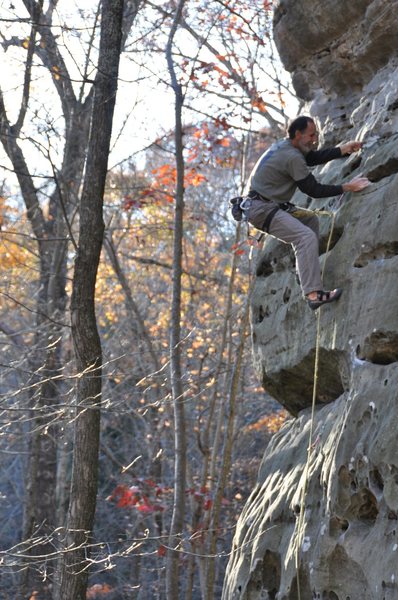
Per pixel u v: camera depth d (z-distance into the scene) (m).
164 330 19.36
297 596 6.20
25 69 11.07
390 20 6.86
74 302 7.17
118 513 19.50
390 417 5.41
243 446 19.67
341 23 7.38
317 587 5.88
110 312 19.77
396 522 5.23
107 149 7.31
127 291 14.88
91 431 7.03
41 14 9.60
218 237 20.77
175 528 10.05
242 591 6.89
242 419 18.25
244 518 7.43
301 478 6.61
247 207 6.52
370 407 5.69
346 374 6.39
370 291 6.09
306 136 6.52
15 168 14.33
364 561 5.39
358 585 5.56
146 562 18.67
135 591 16.42
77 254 7.19
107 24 7.42
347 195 6.73
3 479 20.50
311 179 6.42
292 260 7.42
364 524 5.67
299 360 7.01
